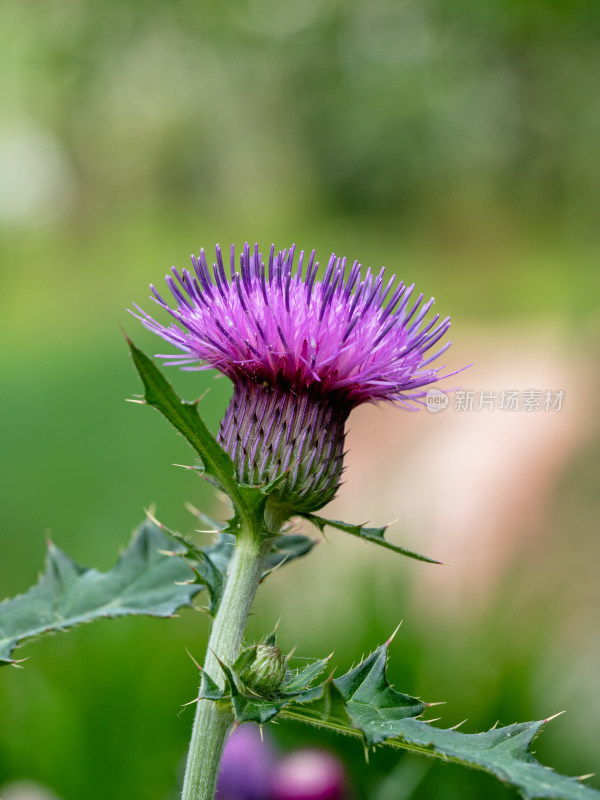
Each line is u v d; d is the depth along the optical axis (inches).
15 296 1010.7
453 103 848.9
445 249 969.5
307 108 1058.7
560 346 381.1
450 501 281.1
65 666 175.6
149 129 1358.3
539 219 907.4
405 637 183.6
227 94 1153.4
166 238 1147.3
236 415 85.3
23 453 411.2
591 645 202.7
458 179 1002.1
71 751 162.6
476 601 222.2
